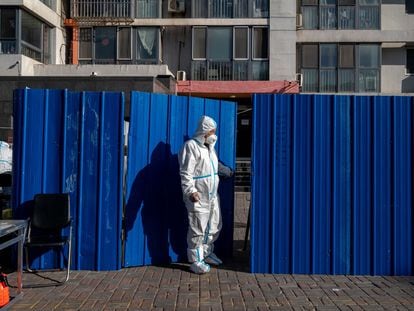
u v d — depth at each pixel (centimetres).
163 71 2130
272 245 703
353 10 2431
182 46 2381
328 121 709
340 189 705
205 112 784
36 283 651
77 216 712
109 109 718
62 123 716
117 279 670
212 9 2356
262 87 2292
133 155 726
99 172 713
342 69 2419
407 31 2392
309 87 2422
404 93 2464
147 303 577
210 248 743
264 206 705
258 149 706
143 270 716
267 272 705
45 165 713
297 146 707
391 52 2464
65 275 686
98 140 715
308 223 705
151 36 2334
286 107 708
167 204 754
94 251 712
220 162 779
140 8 2338
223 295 606
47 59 2230
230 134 803
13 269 716
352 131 708
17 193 709
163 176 751
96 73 2111
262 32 2359
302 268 704
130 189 725
